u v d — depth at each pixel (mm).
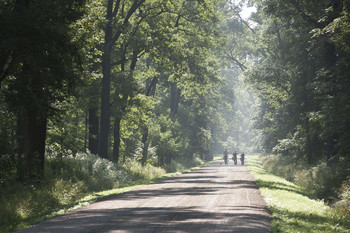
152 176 65375
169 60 68688
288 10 60531
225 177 56062
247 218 20562
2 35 27031
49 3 30391
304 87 66625
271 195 32125
